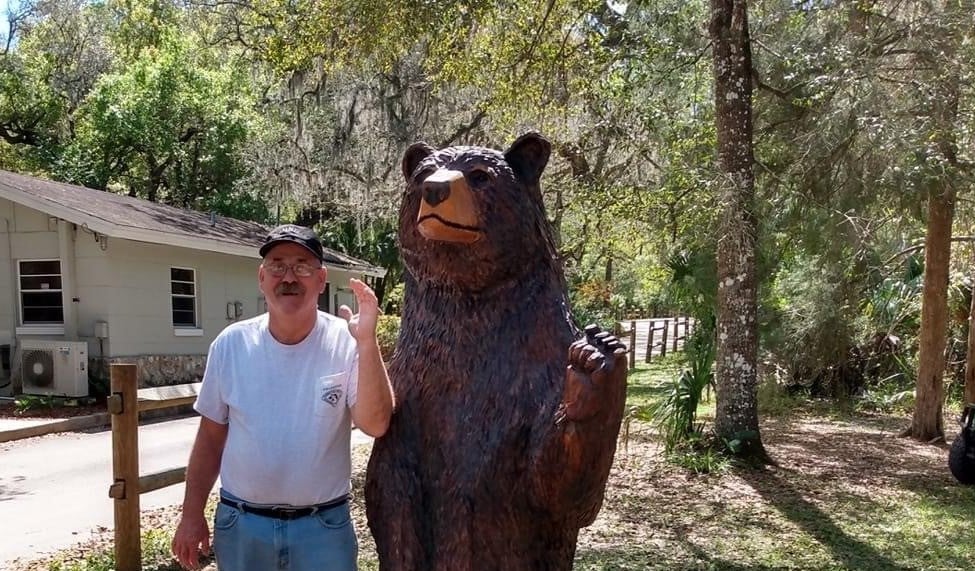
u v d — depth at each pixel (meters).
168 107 17.69
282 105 19.53
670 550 5.06
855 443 8.92
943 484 6.95
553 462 1.93
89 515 5.71
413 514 2.16
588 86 9.62
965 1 7.46
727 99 7.34
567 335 2.19
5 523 5.49
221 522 2.52
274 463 2.42
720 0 7.31
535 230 2.23
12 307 11.06
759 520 5.78
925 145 7.10
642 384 14.16
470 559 2.08
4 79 18.84
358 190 18.28
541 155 2.29
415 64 15.68
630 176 11.93
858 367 12.33
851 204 7.84
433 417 2.16
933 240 9.05
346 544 2.53
